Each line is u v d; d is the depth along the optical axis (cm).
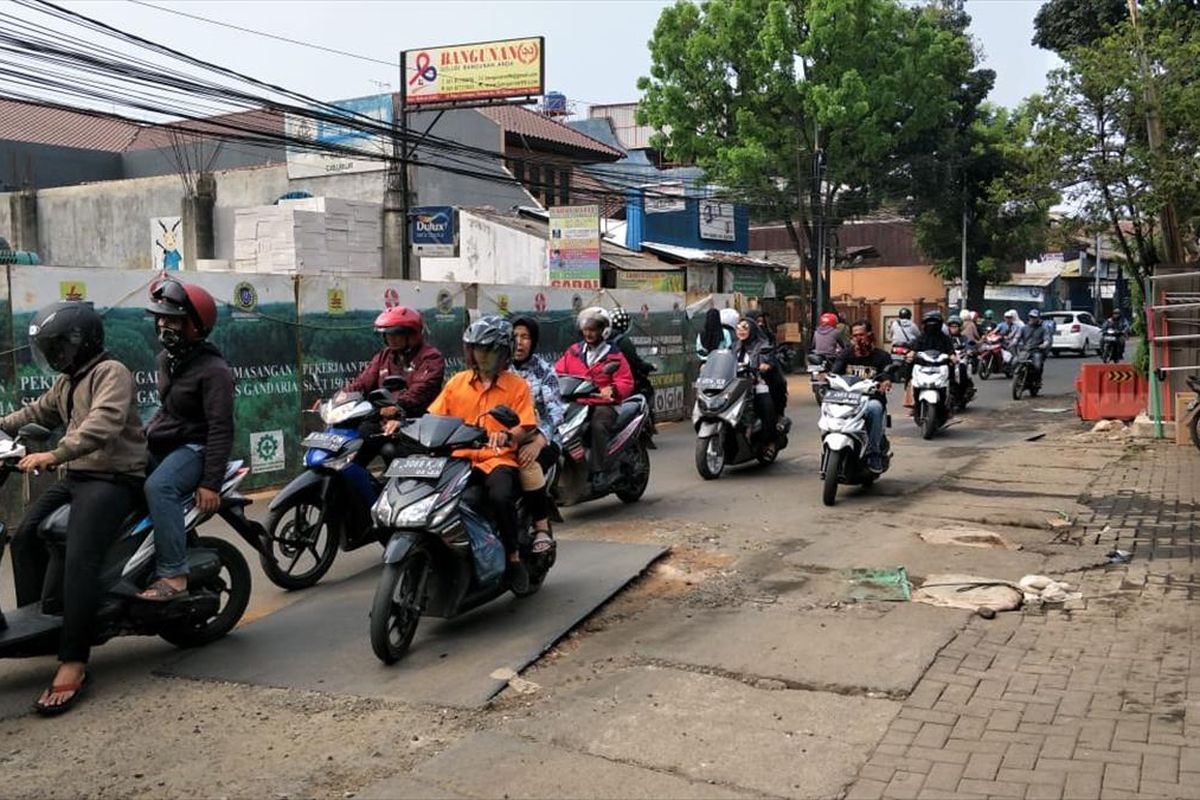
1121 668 489
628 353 1049
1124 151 1418
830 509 898
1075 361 3164
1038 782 376
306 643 563
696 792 379
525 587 602
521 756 414
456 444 554
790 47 2803
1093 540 755
